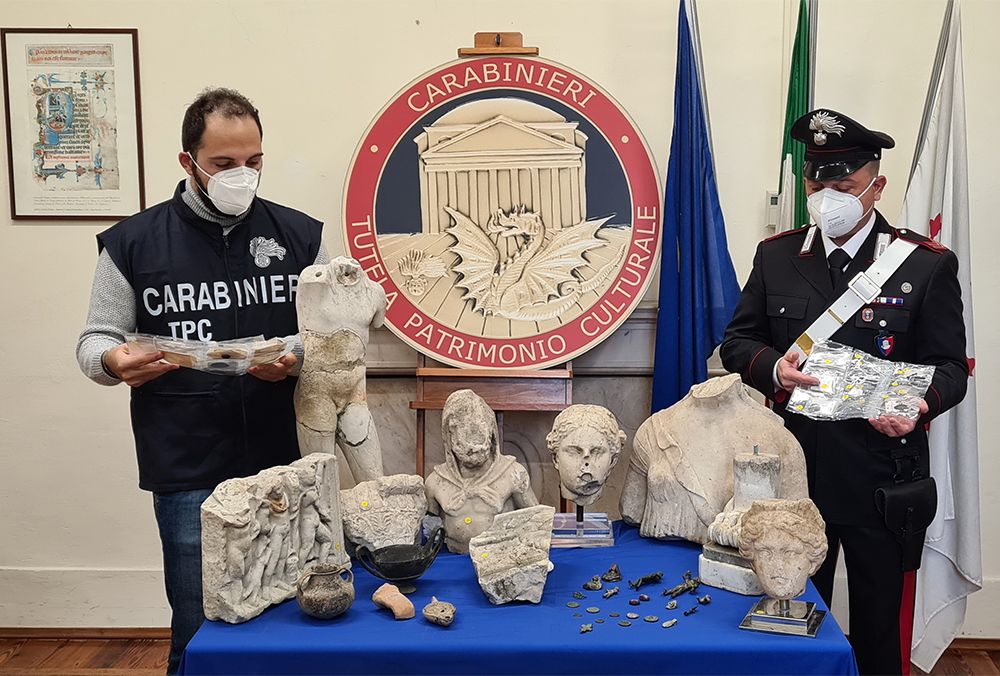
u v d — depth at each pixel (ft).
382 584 6.73
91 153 10.74
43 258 10.90
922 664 9.80
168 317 7.29
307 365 7.62
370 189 10.03
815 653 5.53
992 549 10.80
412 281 10.01
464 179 10.03
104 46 10.61
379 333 10.82
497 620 6.04
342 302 7.66
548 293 9.98
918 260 7.56
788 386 7.25
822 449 7.64
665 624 5.91
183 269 7.29
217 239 7.36
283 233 7.70
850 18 10.41
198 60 10.67
